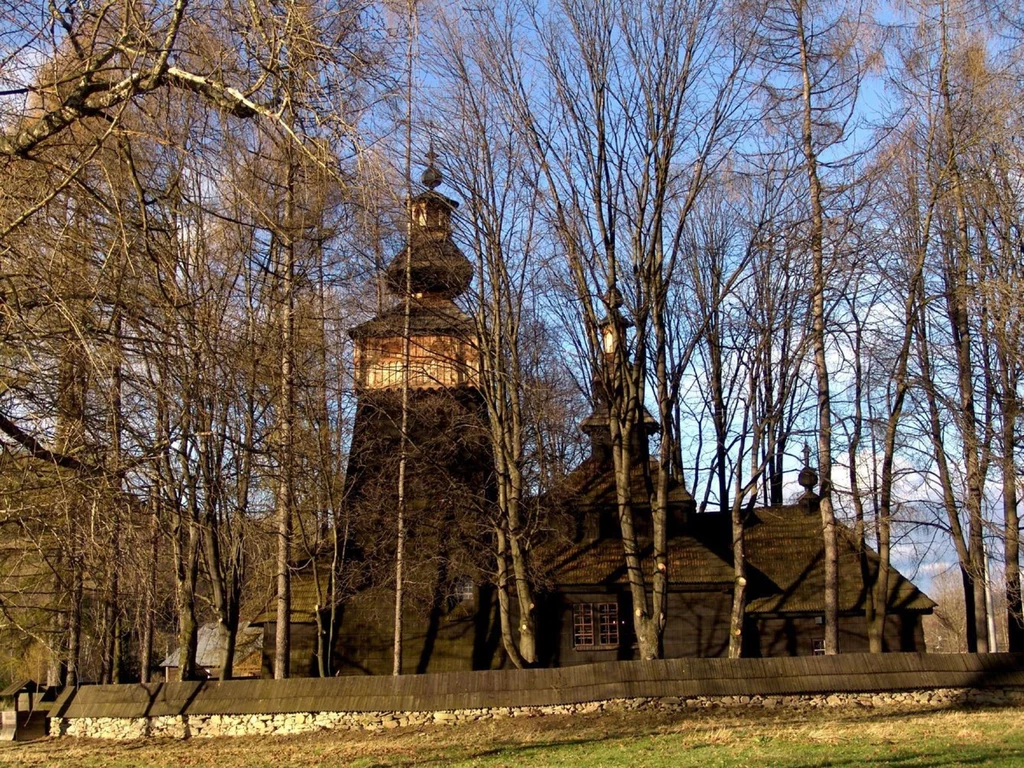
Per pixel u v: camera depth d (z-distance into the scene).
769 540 36.75
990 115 28.08
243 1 9.73
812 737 19.56
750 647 33.47
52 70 9.84
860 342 30.36
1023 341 27.50
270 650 32.94
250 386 15.35
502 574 29.97
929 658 26.34
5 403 10.31
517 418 30.09
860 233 30.00
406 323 30.59
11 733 26.12
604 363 28.95
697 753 18.08
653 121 28.02
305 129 9.84
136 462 10.86
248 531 19.33
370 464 30.56
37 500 10.51
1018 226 27.66
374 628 32.41
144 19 9.85
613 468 34.94
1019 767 14.83
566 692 24.94
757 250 29.53
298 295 20.86
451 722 24.48
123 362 10.30
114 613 26.91
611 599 32.41
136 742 24.58
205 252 17.61
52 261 9.75
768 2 28.33
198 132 11.20
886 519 29.59
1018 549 29.16
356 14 10.30
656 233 28.48
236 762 20.27
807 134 29.03
